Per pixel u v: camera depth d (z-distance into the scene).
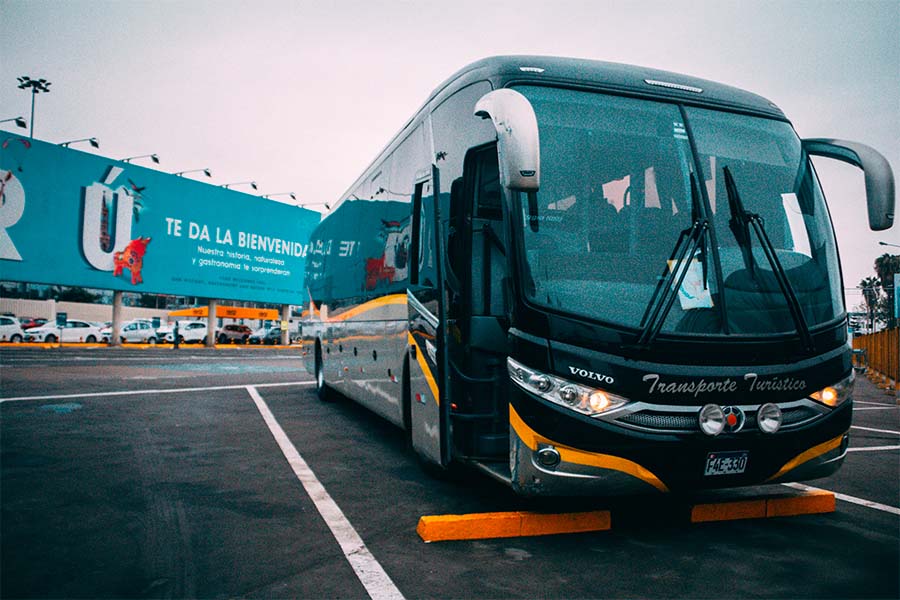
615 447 4.04
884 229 4.95
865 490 5.96
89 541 4.28
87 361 20.83
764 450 4.29
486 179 5.09
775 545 4.39
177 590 3.56
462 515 4.55
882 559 4.14
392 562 4.02
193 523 4.70
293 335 56.53
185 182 36.81
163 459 6.68
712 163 4.82
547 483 4.09
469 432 4.93
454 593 3.58
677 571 3.93
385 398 7.38
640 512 5.08
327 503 5.27
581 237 4.40
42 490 5.42
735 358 4.26
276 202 42.75
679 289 4.30
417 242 6.27
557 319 4.14
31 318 44.91
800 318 4.48
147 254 34.81
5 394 11.22
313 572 3.85
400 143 7.21
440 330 5.32
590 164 4.58
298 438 8.08
